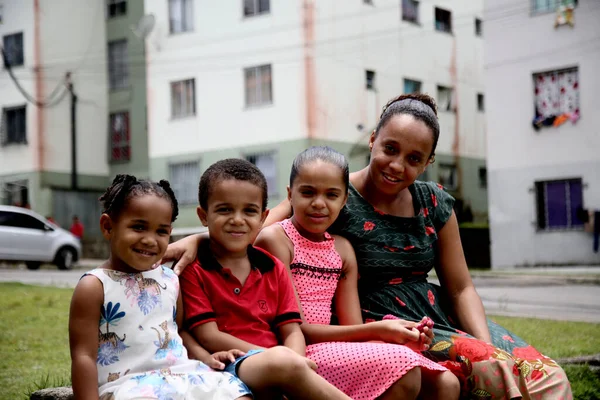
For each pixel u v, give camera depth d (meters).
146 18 25.36
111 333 2.88
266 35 22.92
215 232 3.18
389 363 2.94
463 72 27.66
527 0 19.59
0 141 28.34
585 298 11.88
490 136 20.23
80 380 2.78
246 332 3.13
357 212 3.67
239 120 23.52
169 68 25.06
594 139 18.70
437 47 26.59
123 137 29.45
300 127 22.22
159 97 25.34
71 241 21.02
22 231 19.98
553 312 10.03
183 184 24.91
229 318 3.15
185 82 24.84
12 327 7.50
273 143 22.80
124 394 2.69
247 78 23.45
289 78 22.47
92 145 29.12
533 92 19.66
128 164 29.23
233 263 3.24
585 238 18.72
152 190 3.00
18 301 9.80
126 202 2.95
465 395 3.23
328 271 3.47
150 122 25.53
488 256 20.94
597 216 18.38
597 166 18.64
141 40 28.84
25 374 5.23
